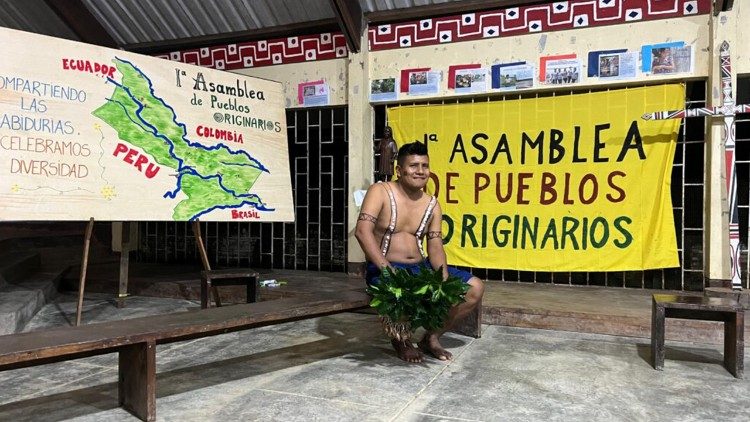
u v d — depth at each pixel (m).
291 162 6.78
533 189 5.60
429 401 2.69
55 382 3.04
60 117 4.00
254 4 6.30
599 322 4.08
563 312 4.19
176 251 7.47
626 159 5.27
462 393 2.80
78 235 9.13
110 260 7.61
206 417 2.50
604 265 5.35
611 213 5.32
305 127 6.69
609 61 5.29
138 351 2.51
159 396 2.79
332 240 6.59
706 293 4.48
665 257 5.13
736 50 4.84
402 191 3.52
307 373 3.15
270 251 6.95
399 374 3.12
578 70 5.39
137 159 4.39
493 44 5.68
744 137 5.04
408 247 3.54
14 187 3.69
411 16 5.92
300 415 2.52
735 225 4.48
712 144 4.90
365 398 2.73
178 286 5.54
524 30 5.56
